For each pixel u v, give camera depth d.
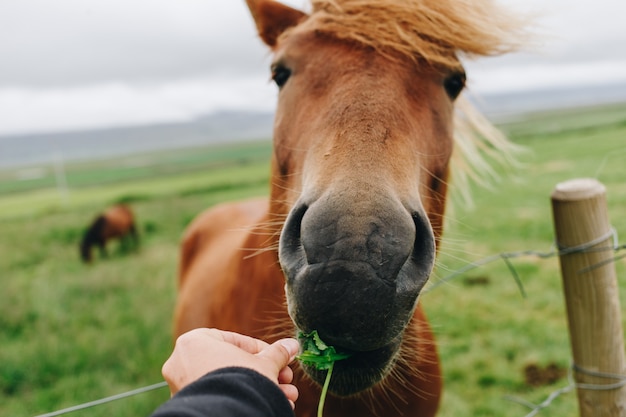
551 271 6.18
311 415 1.90
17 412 3.96
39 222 14.12
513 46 1.89
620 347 1.78
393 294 1.15
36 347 4.86
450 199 2.60
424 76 1.72
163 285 6.91
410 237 1.20
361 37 1.67
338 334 1.14
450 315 5.14
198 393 0.78
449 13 1.73
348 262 1.12
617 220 8.14
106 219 10.19
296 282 1.20
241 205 4.11
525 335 4.61
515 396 3.79
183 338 0.98
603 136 24.38
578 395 1.84
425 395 2.12
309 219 1.21
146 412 3.82
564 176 13.80
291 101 1.73
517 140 26.50
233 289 2.31
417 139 1.56
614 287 1.75
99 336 5.10
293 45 1.80
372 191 1.21
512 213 9.99
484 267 6.52
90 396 4.09
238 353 0.93
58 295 6.49
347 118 1.44
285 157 1.77
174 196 19.38
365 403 1.89
